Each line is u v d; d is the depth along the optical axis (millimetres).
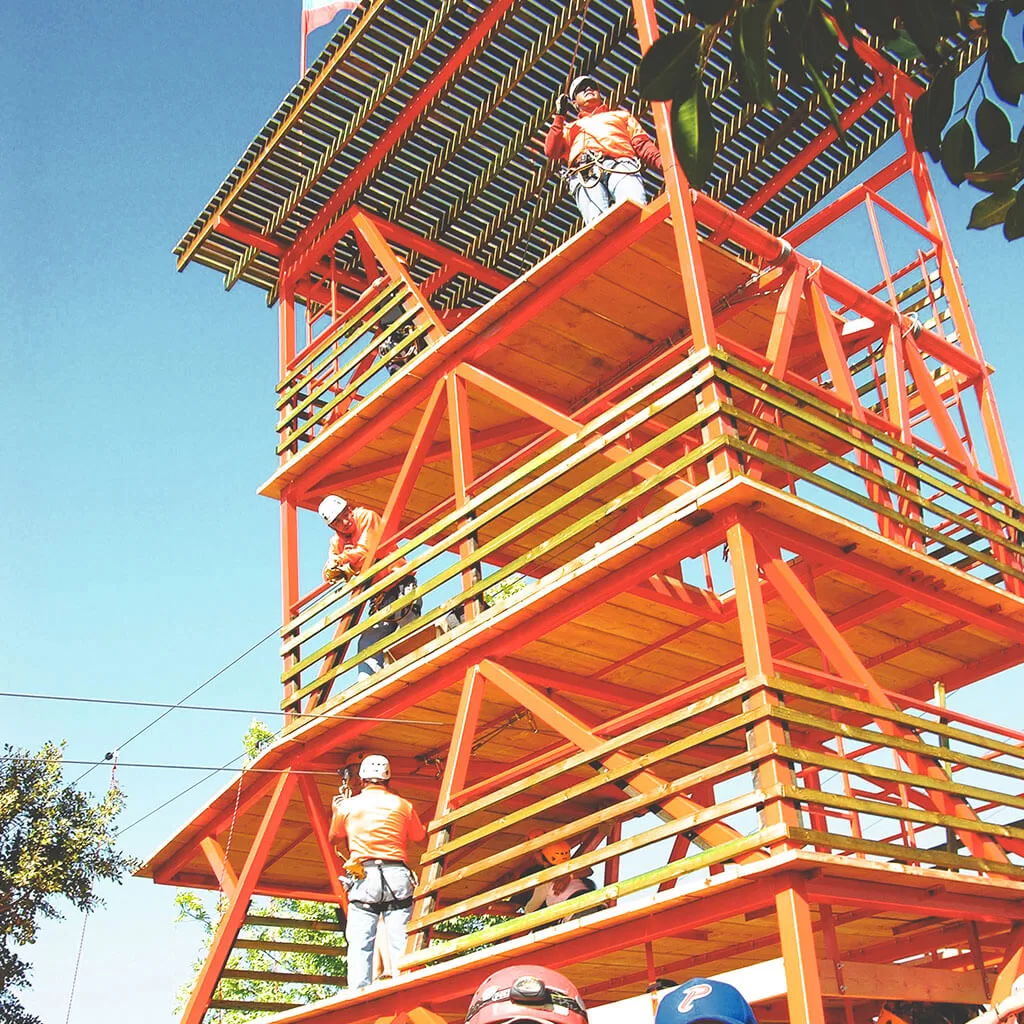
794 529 9500
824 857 7691
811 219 13961
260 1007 13031
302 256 15305
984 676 12453
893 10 3328
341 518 13008
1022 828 9672
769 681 8234
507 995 3508
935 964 12461
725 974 8133
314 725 12109
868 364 13297
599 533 13594
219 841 13648
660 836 8422
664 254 11305
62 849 17969
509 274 16062
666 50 3203
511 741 12750
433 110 13656
